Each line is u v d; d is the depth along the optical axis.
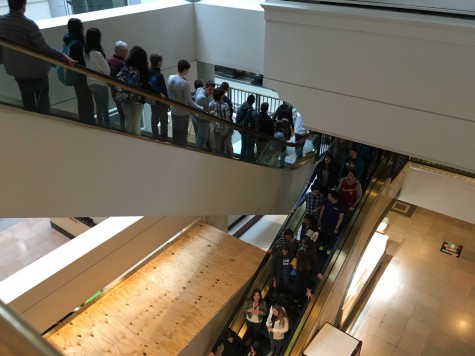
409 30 3.36
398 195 8.77
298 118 8.38
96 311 6.61
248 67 7.56
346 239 6.32
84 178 3.83
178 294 6.99
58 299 5.99
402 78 3.56
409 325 8.98
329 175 6.77
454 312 9.26
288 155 7.78
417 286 9.96
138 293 6.96
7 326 0.39
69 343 6.10
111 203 4.19
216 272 7.44
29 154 3.31
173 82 5.15
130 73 4.36
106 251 6.54
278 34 4.04
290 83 4.18
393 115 3.74
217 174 5.69
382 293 9.78
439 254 10.89
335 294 6.69
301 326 5.83
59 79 3.37
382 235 10.77
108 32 6.48
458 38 3.19
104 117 3.84
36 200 3.49
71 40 4.17
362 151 6.86
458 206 8.09
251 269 7.53
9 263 7.27
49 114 3.37
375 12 3.48
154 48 7.28
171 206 5.02
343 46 3.74
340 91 3.93
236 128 5.75
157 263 7.59
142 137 4.29
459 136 3.50
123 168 4.19
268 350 6.18
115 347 6.08
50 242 7.81
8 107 3.08
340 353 5.97
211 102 6.04
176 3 7.55
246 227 10.76
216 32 7.69
